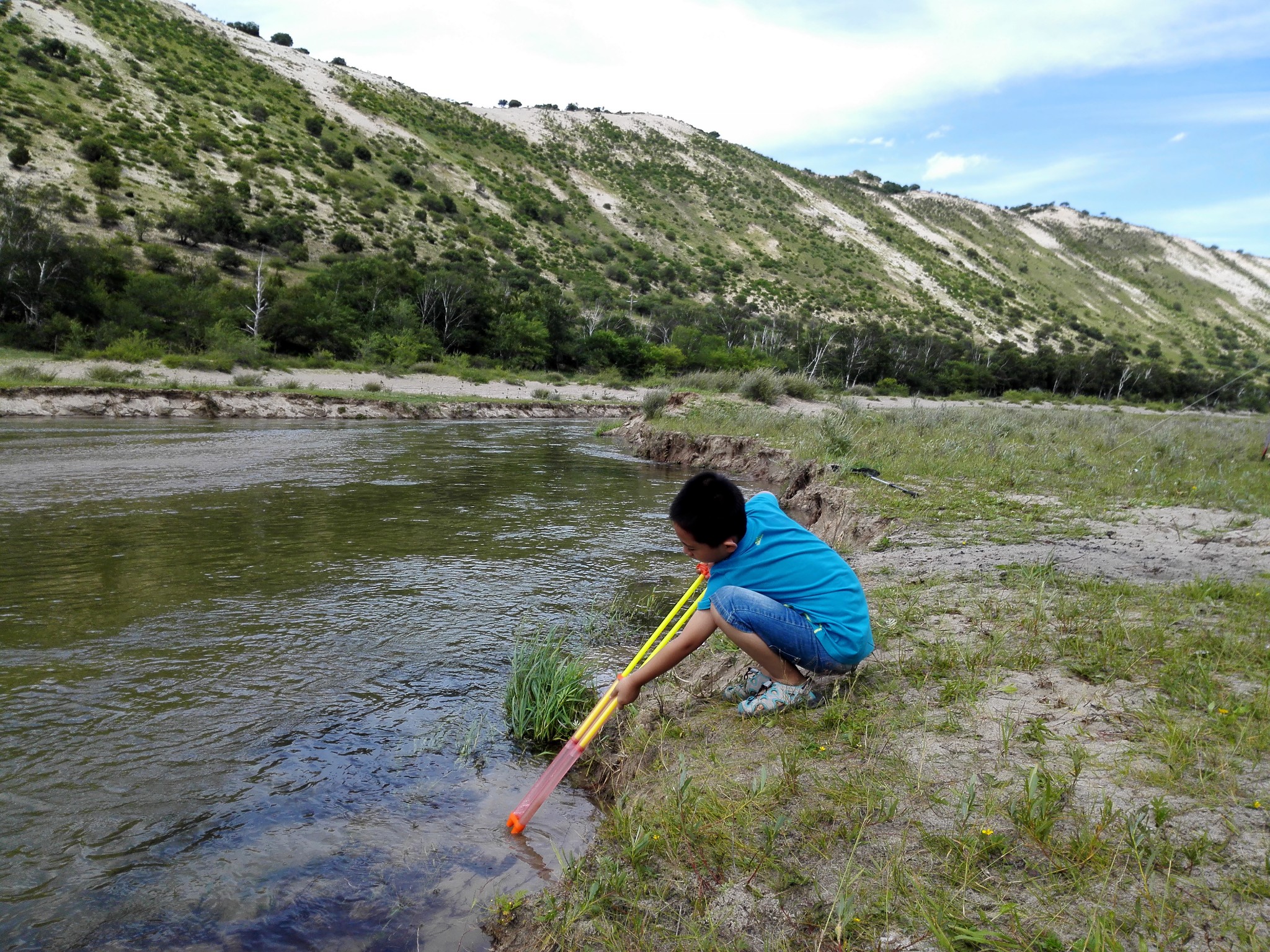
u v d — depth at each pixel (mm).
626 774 3012
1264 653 3254
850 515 7973
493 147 147375
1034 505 7660
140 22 114938
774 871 2119
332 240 73562
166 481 10297
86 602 5086
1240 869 1871
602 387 43344
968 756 2580
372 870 2451
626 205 148875
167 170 72938
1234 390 49375
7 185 53812
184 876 2391
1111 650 3393
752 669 3691
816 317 115125
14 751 3100
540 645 4262
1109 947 1627
